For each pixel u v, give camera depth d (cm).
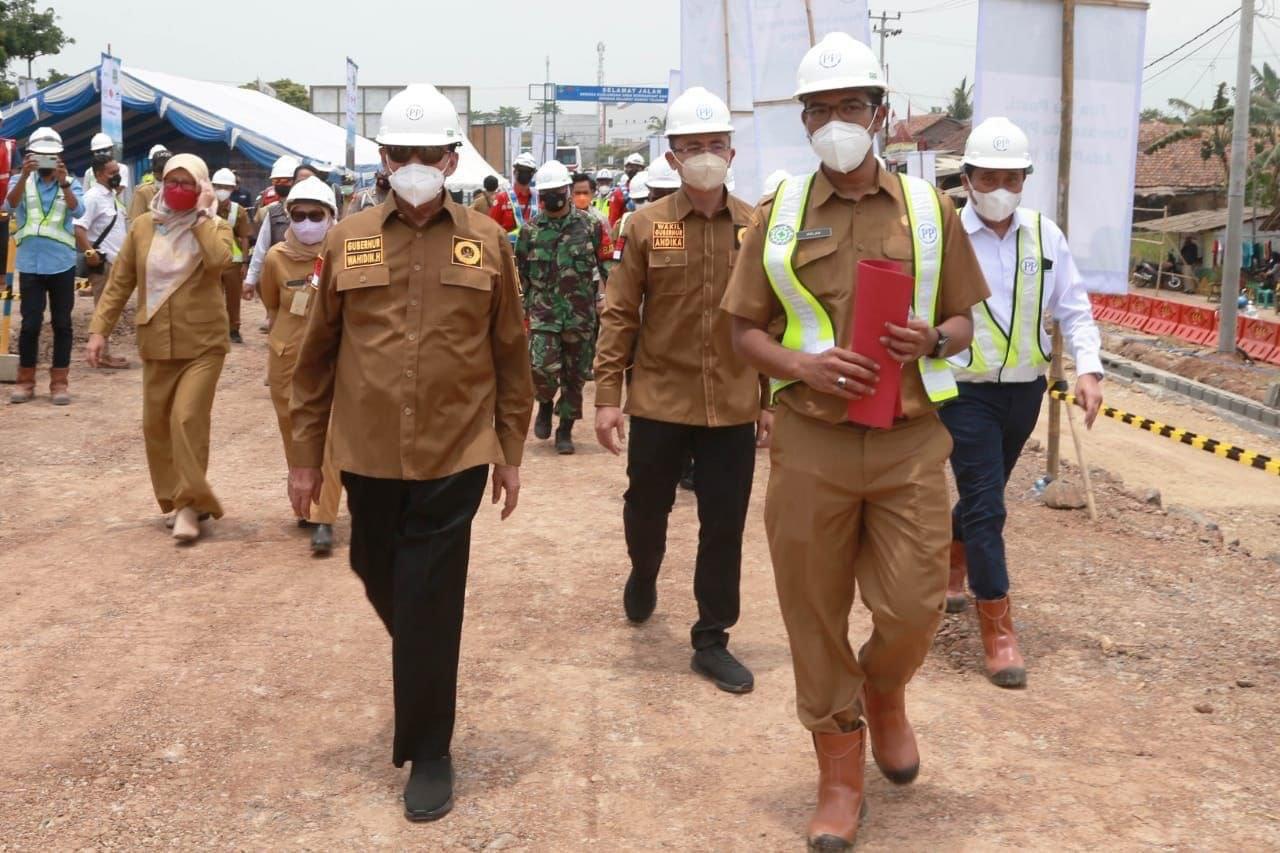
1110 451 1291
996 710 456
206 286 670
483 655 517
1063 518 740
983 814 375
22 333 1052
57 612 565
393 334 378
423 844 364
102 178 1301
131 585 605
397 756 387
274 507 764
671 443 500
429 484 381
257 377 1272
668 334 493
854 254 339
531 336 923
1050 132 753
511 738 437
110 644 524
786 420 352
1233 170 2083
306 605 577
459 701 469
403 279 379
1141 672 493
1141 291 3906
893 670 363
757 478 855
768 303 352
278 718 452
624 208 1848
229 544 679
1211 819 371
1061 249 515
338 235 384
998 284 502
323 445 402
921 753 418
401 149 369
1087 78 746
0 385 1123
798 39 1018
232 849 361
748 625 561
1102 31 742
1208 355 2109
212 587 603
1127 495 820
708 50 1112
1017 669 479
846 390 324
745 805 386
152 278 661
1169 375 1884
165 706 461
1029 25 741
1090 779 399
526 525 727
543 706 465
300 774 409
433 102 374
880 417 325
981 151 498
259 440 975
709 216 494
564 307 916
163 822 376
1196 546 686
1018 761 412
